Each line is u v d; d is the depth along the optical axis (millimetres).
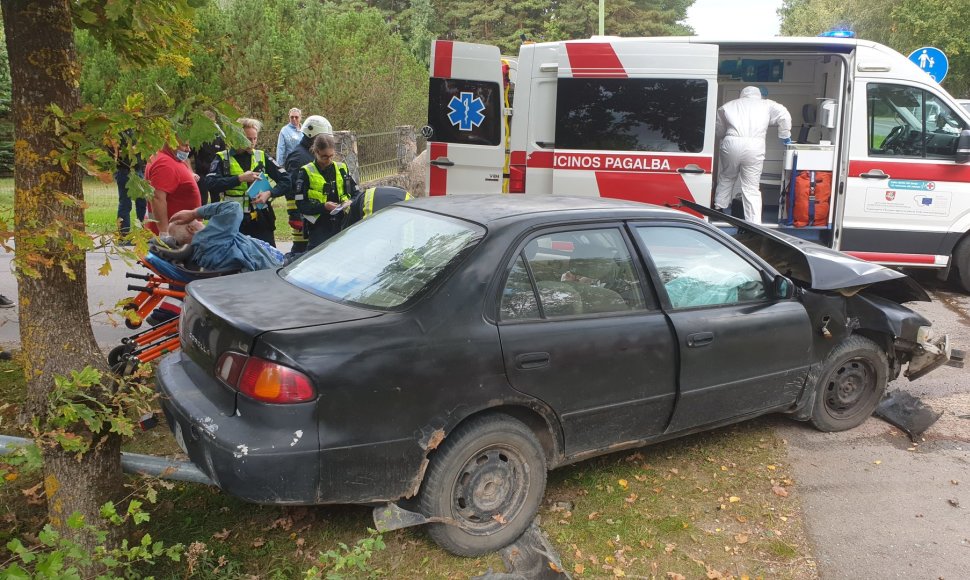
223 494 3658
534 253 3422
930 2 28500
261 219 7273
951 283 8750
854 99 7648
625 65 7305
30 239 2195
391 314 3064
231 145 2467
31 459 2383
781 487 4016
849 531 3645
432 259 3320
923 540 3578
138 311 4656
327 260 3754
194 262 4832
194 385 3217
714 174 8328
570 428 3480
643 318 3670
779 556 3414
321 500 2883
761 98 8031
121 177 9008
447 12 41438
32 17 2371
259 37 14078
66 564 2600
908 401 5168
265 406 2791
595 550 3389
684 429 3941
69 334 2584
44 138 2426
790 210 7906
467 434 3137
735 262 4141
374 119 16875
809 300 4434
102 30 2697
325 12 20719
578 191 7508
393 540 3361
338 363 2840
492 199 3986
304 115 15078
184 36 2770
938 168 7727
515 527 3328
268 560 3180
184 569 3061
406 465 3002
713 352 3889
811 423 4719
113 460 2777
